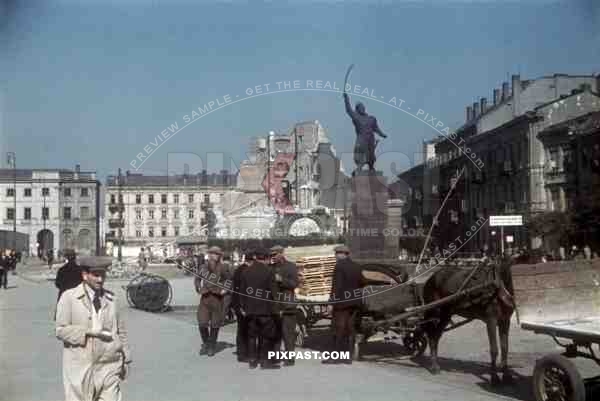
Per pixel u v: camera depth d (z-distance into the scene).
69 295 6.72
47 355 12.77
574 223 32.12
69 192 69.69
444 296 10.94
